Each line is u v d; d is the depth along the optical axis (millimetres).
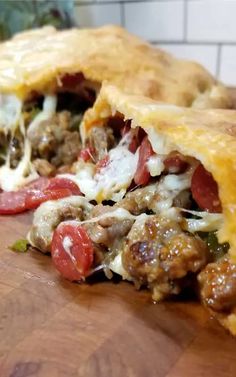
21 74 373
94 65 371
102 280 260
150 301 243
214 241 246
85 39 406
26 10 559
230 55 504
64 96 391
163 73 404
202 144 243
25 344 212
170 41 538
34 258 278
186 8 512
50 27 466
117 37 418
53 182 332
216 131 258
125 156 308
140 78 383
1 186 354
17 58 395
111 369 199
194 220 253
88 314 232
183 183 269
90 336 217
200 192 254
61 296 245
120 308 237
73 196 305
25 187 350
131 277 252
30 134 374
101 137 329
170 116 277
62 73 368
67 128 379
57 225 279
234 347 213
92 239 262
